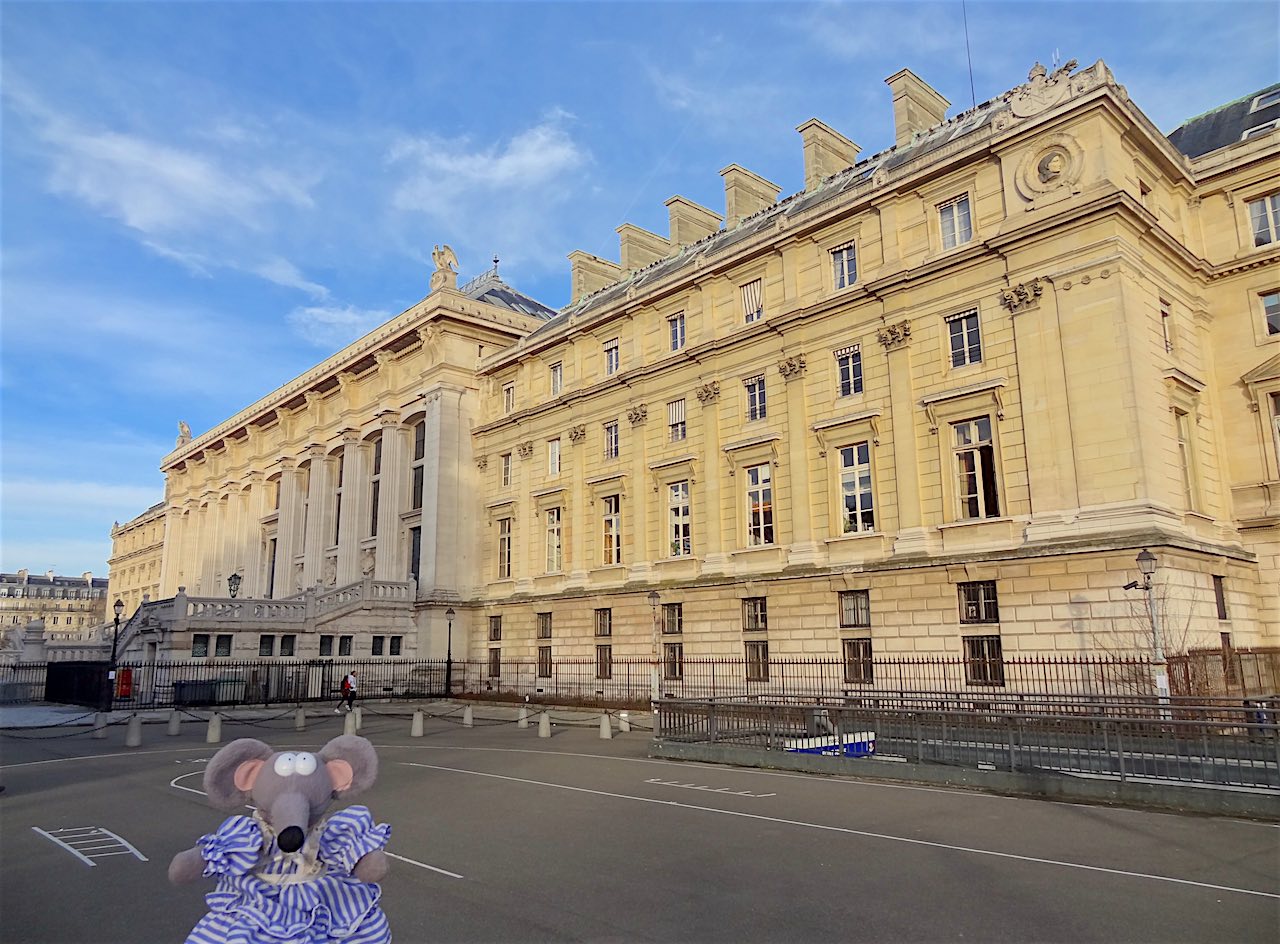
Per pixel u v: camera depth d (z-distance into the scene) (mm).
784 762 18312
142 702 38125
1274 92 32094
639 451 38250
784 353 32656
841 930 7734
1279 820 12203
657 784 16422
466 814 13375
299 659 41656
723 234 41188
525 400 45969
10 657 47406
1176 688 21047
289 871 4551
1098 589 23281
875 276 30141
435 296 49031
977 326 27422
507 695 40969
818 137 38250
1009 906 8375
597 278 50656
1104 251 24516
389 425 52688
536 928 7836
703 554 34844
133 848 11406
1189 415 26641
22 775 18484
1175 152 28219
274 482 68062
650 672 35500
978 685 25359
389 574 50906
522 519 44531
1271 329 27781
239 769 4660
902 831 11828
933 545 27391
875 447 29297
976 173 27906
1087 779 14203
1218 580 25453
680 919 8070
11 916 8484
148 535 104000
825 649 29531
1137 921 7898
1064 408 24828
